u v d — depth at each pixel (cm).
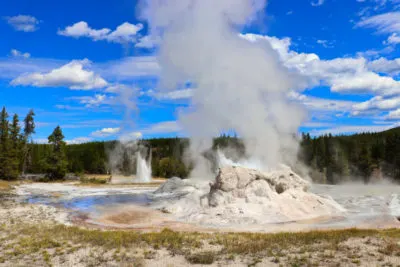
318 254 1152
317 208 2206
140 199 3034
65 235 1493
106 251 1234
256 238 1425
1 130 5288
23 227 1689
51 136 5453
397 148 6084
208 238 1438
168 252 1223
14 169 5244
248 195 2197
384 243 1259
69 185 4600
